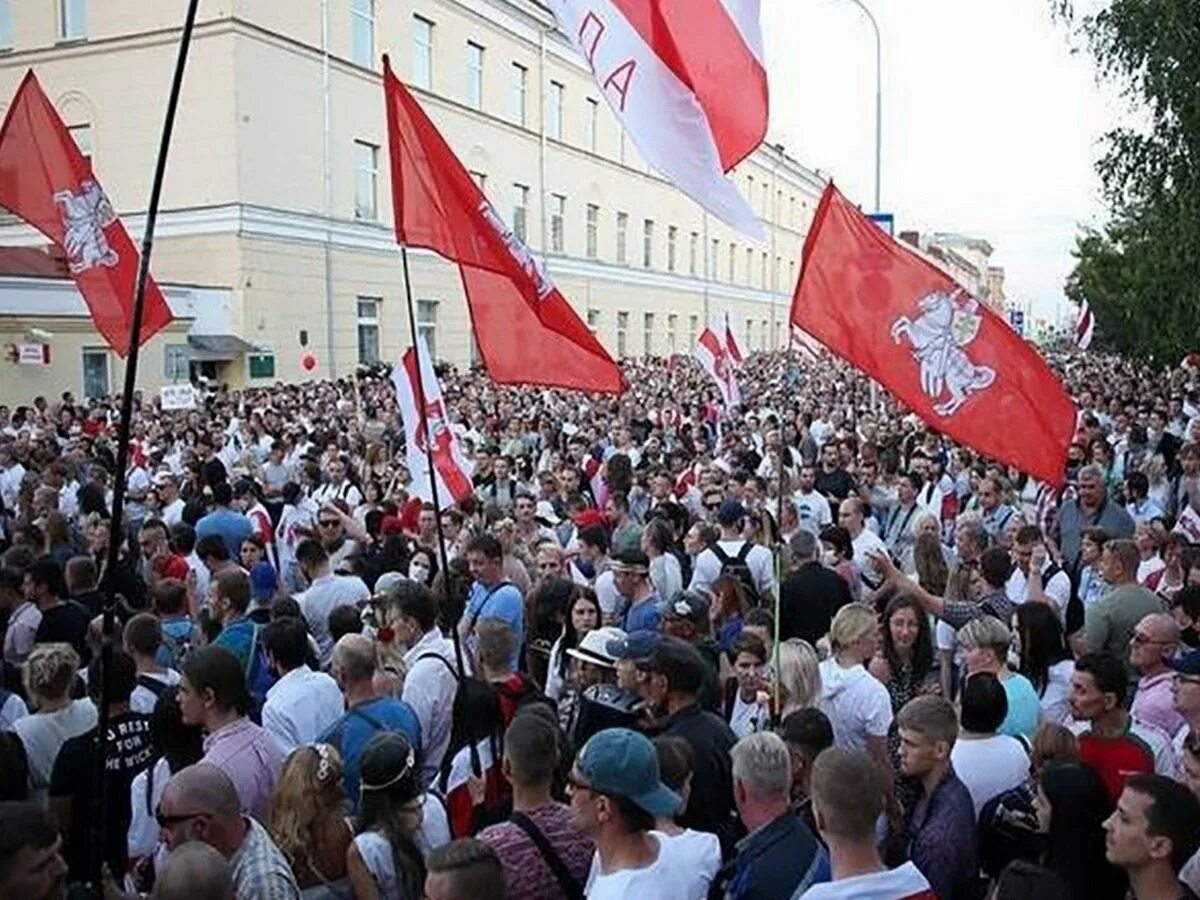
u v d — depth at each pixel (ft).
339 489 44.16
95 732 16.10
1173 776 15.55
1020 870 10.67
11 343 84.07
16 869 9.93
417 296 127.65
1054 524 34.04
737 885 12.35
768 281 253.85
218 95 102.89
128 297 31.24
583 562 32.01
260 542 30.94
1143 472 41.91
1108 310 127.75
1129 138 55.62
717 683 20.30
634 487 43.70
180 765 16.11
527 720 13.74
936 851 13.76
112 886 14.92
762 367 155.22
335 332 115.44
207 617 24.81
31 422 66.03
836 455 48.73
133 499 41.83
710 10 17.16
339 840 13.34
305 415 75.72
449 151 20.17
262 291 106.01
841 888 11.18
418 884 13.53
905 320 20.36
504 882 11.02
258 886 11.96
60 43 108.27
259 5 104.78
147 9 104.53
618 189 179.63
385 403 84.28
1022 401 20.13
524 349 23.72
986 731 15.76
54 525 32.27
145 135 105.81
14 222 108.88
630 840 12.05
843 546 29.94
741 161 17.35
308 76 111.24
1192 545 27.27
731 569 27.09
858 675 18.78
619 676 17.90
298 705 18.57
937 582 27.66
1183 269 56.49
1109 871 13.33
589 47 17.39
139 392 88.38
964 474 44.75
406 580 23.34
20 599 25.00
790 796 13.85
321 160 113.50
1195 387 102.53
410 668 20.25
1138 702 18.34
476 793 16.92
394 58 122.83
